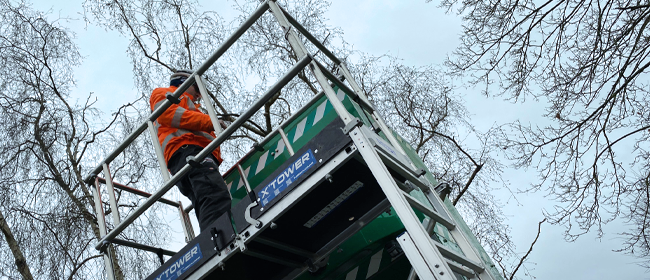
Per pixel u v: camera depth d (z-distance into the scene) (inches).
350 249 131.0
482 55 272.8
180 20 323.6
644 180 256.1
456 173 289.3
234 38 122.6
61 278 250.8
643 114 252.4
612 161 256.5
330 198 110.3
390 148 113.4
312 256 129.2
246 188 140.4
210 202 124.0
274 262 124.5
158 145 130.3
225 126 148.6
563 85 259.3
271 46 306.7
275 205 101.7
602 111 252.4
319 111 142.9
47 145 283.3
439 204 117.5
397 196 88.4
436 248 83.1
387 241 128.6
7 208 261.7
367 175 107.7
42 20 307.0
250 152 152.8
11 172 272.1
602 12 247.9
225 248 108.0
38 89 298.8
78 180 280.7
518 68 267.4
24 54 298.7
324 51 141.1
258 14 120.6
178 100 129.3
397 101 299.1
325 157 97.1
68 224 258.1
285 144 139.4
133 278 256.5
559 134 264.7
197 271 111.3
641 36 243.9
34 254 253.0
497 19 265.4
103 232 134.7
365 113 132.0
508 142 275.9
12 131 281.1
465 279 118.6
